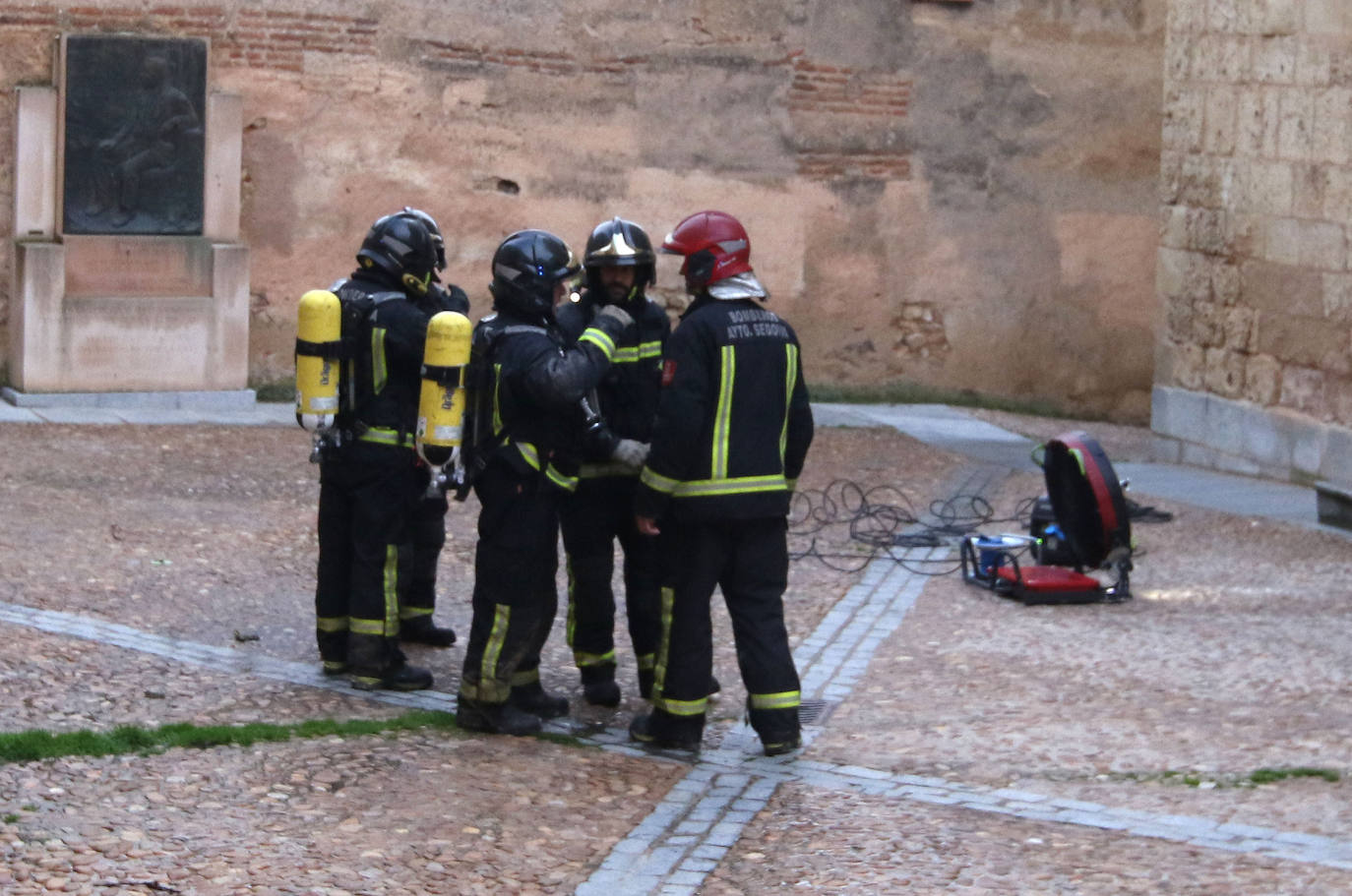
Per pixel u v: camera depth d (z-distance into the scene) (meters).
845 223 16.77
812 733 6.64
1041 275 17.28
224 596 8.33
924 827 5.40
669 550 6.29
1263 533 11.15
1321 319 12.79
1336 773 5.91
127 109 13.89
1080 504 9.39
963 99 16.88
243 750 5.88
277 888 4.71
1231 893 4.75
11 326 13.95
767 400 6.20
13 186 13.80
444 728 6.43
